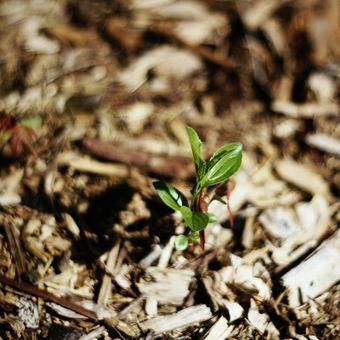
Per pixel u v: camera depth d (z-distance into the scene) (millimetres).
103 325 379
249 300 385
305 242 409
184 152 452
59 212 416
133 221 414
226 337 374
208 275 393
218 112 480
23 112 470
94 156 445
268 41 505
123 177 434
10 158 440
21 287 388
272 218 420
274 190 435
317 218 420
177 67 504
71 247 403
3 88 490
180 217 415
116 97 485
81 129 461
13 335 375
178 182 434
